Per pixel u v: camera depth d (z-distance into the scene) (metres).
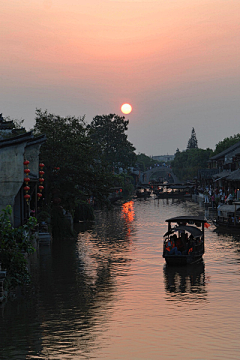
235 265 26.53
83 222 50.81
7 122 35.31
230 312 17.53
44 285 21.95
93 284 22.19
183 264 26.41
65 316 17.08
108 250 31.84
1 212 21.89
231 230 41.47
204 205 73.69
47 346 13.95
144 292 20.67
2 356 13.18
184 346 13.97
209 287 21.55
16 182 21.97
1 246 18.61
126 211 67.12
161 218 55.34
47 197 37.59
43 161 36.75
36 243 31.36
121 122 118.25
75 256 29.52
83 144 39.47
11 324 16.12
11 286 19.73
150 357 13.09
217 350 13.62
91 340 14.53
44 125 38.69
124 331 15.35
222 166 97.44
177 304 18.70
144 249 32.31
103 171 38.78
